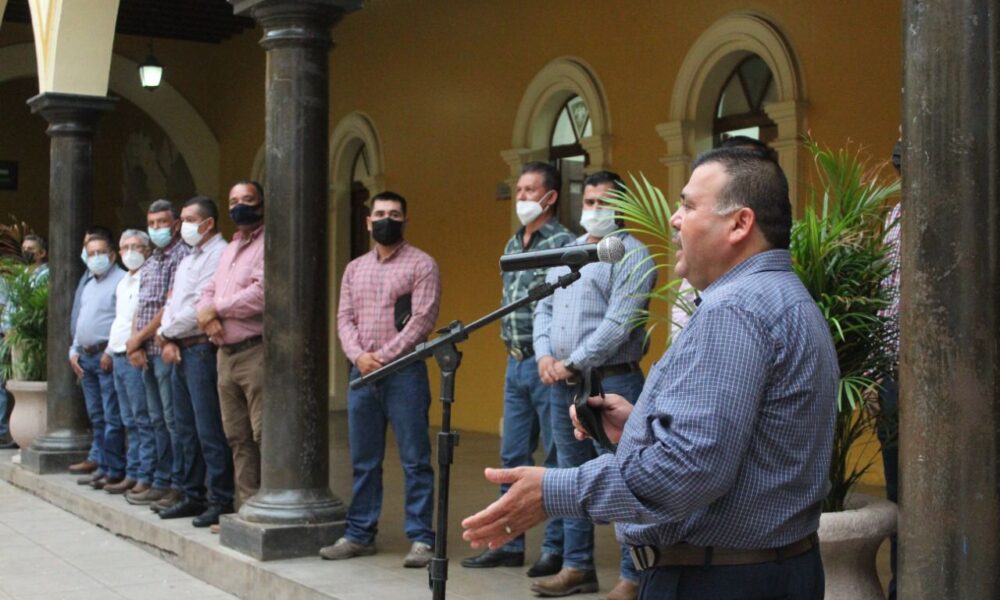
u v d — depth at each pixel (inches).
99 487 312.8
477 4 443.8
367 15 504.4
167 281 275.9
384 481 325.1
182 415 261.9
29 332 377.1
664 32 363.6
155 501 280.8
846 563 137.2
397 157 489.7
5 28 598.2
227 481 254.5
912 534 110.2
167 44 613.9
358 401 218.2
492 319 125.0
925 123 109.1
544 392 199.0
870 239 143.1
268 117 230.8
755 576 88.9
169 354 252.5
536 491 89.4
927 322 109.0
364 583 200.4
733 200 90.7
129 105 679.7
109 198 691.4
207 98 623.5
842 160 145.4
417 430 214.4
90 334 314.0
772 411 86.7
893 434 149.9
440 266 465.4
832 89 314.2
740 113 347.9
